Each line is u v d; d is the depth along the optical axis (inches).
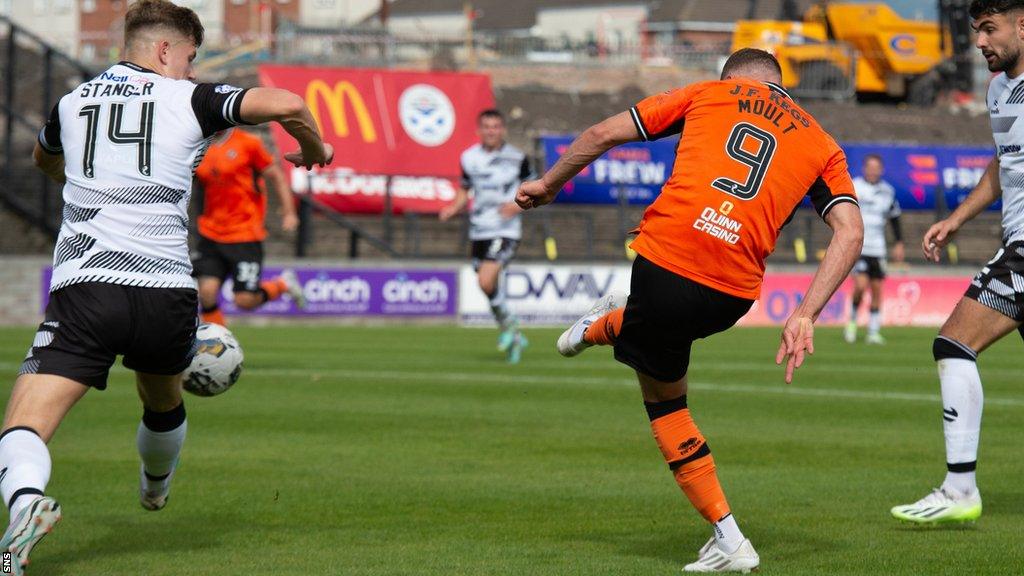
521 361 1987.0
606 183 3622.0
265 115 599.2
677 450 644.7
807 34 5251.0
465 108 3543.3
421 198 3501.5
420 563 665.6
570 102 4842.5
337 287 3011.8
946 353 767.7
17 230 3233.3
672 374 644.7
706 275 615.8
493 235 1959.9
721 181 616.4
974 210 829.2
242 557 681.0
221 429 1198.9
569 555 685.3
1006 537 732.0
